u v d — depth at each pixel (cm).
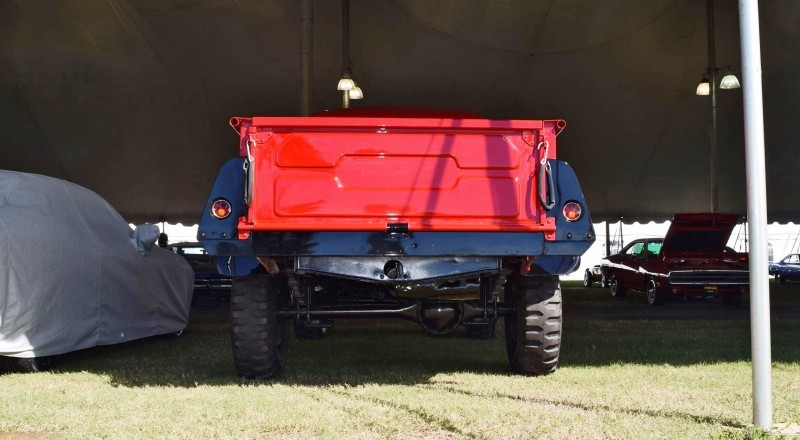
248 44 2127
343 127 511
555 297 567
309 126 510
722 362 657
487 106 2405
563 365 639
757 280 394
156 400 468
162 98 2325
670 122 2470
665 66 2264
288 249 507
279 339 581
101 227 758
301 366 637
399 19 2064
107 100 2323
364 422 401
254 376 566
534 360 568
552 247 517
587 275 2433
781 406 443
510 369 614
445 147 515
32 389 533
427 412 422
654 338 858
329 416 415
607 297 1822
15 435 382
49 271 638
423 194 513
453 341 836
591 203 2838
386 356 707
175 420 409
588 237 518
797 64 2223
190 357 719
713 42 2023
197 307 1631
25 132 2403
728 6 2084
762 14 2069
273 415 418
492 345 797
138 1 1955
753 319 393
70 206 720
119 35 2080
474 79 2284
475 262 524
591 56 2208
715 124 2044
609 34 2120
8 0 1953
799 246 3922
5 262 596
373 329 986
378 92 2338
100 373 620
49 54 2147
